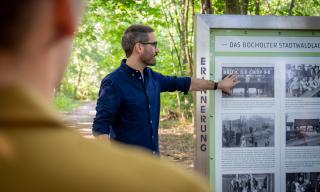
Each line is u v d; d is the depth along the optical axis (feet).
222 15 11.83
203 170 12.20
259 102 12.23
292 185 12.46
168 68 63.62
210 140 12.17
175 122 61.93
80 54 108.58
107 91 13.43
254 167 12.34
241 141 12.25
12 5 2.08
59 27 2.27
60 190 1.98
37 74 2.19
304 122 12.39
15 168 1.99
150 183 2.05
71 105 111.65
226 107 12.17
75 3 2.30
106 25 51.29
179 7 56.34
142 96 13.56
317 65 12.31
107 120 13.29
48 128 2.11
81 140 2.17
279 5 38.99
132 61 13.70
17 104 2.06
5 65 2.10
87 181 2.00
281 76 12.26
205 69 12.00
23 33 2.12
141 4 47.37
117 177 2.03
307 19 12.03
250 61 12.12
